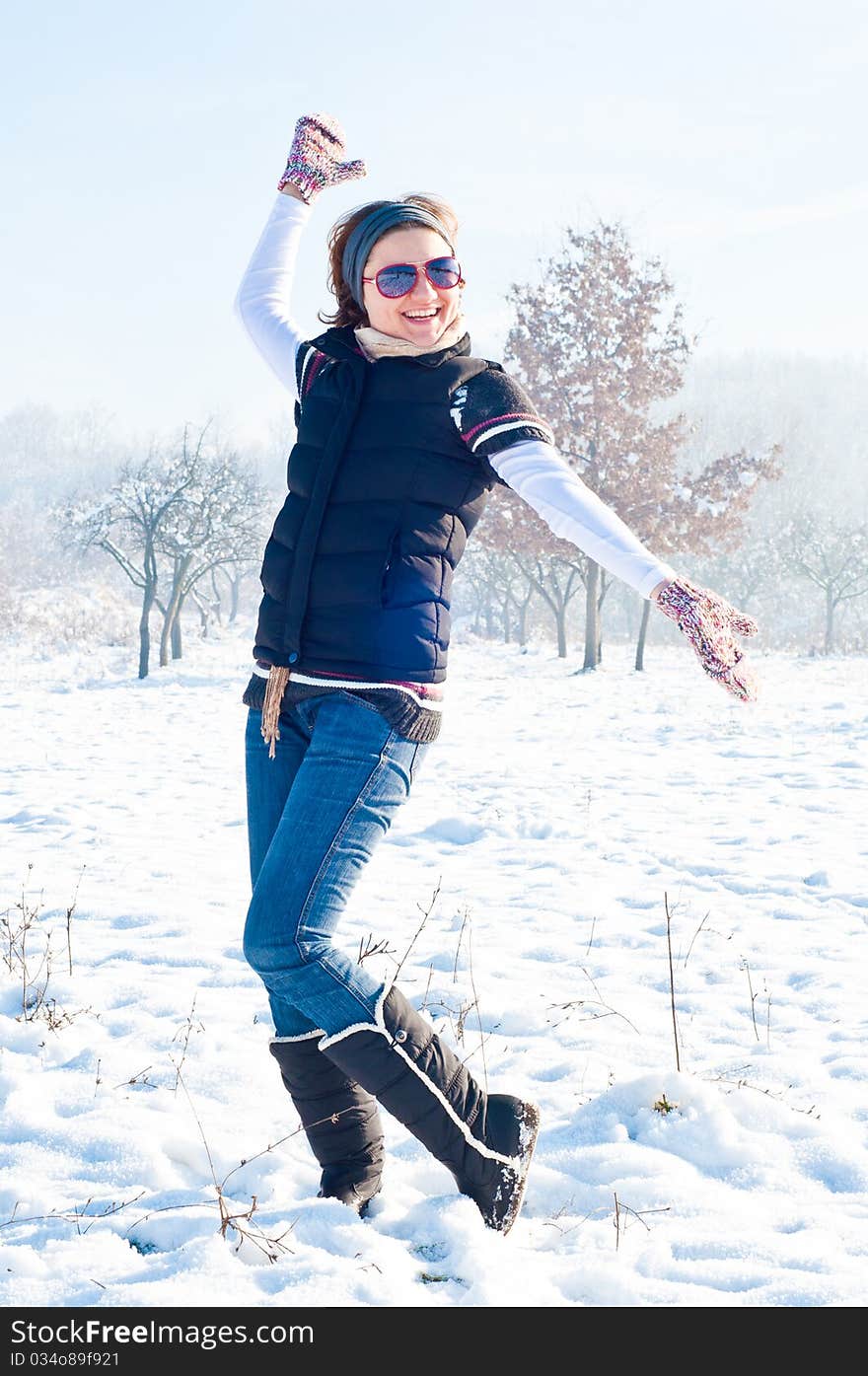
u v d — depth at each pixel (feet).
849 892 20.36
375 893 20.61
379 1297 6.89
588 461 116.57
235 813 31.22
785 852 24.16
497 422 7.58
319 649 7.66
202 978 15.28
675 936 17.43
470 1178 7.91
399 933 17.58
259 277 9.68
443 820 27.25
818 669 107.45
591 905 19.61
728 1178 9.22
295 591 7.71
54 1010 13.61
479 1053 12.30
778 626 279.28
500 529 116.47
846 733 47.75
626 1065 11.83
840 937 17.37
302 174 9.79
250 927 7.53
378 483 7.69
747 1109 10.32
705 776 36.70
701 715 59.16
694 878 21.88
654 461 115.44
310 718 7.90
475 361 7.91
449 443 7.80
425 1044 7.68
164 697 81.61
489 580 190.70
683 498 116.88
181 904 19.84
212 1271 7.16
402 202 8.21
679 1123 9.93
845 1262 7.60
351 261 8.19
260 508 130.00
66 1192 8.67
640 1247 7.91
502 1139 7.95
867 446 472.85
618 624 295.89
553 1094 11.03
